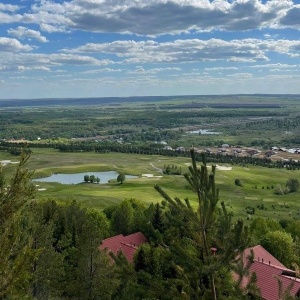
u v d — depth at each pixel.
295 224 79.44
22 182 14.12
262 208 127.75
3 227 13.70
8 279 12.82
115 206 86.81
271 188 166.00
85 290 35.50
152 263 25.28
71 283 36.38
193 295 16.36
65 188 145.75
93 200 113.81
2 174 14.23
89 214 67.50
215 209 16.47
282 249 57.97
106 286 35.41
